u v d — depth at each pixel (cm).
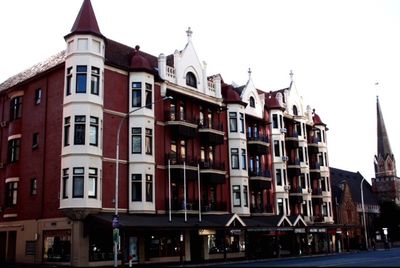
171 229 3141
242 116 4566
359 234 7625
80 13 3316
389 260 3331
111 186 3222
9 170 3578
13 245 3509
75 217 2944
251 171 4622
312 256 4522
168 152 3709
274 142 5106
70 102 3120
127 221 2981
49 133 3312
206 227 3422
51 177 3203
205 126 4100
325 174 6181
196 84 4097
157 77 3675
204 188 4041
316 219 5672
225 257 3691
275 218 4419
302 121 5744
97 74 3222
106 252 3072
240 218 3803
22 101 3688
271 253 4625
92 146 3086
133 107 3475
